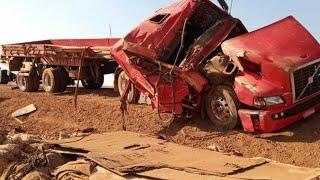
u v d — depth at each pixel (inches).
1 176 305.0
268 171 254.8
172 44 456.4
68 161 316.2
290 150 359.9
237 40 415.8
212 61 427.5
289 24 428.1
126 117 489.7
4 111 573.6
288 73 375.9
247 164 264.8
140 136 358.6
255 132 394.9
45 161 308.5
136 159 280.1
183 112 455.5
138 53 440.5
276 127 379.2
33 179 288.7
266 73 385.7
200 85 424.8
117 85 568.7
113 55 465.4
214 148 363.9
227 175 244.4
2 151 322.0
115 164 265.7
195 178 239.8
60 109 553.6
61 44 764.6
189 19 479.8
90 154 290.4
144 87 442.0
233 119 408.5
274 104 375.2
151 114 483.2
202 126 434.3
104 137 357.1
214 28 458.9
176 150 307.6
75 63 641.0
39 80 718.5
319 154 346.3
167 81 431.2
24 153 333.7
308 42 408.5
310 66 386.9
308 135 379.6
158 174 248.8
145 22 463.8
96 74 658.8
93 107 541.0
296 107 384.5
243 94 390.0
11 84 868.6
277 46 400.5
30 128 504.7
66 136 426.3
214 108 426.6
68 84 681.6
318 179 239.6
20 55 736.3
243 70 399.2
